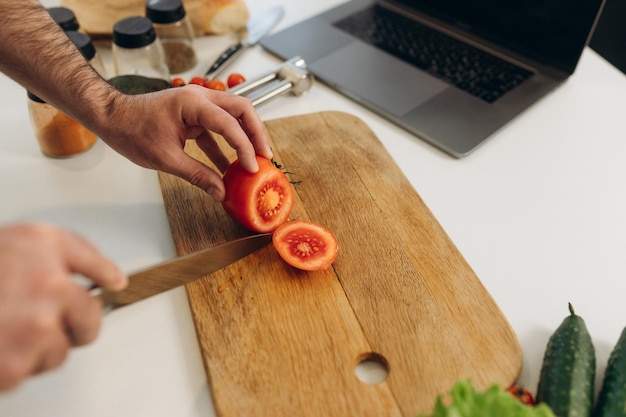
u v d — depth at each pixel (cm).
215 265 83
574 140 117
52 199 103
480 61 134
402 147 115
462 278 86
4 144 114
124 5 138
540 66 131
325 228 92
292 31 146
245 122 92
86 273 51
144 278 72
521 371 78
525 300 87
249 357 77
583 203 103
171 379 77
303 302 83
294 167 106
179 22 128
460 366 75
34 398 74
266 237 90
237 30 147
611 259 93
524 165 111
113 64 137
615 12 170
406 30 146
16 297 45
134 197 104
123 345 81
